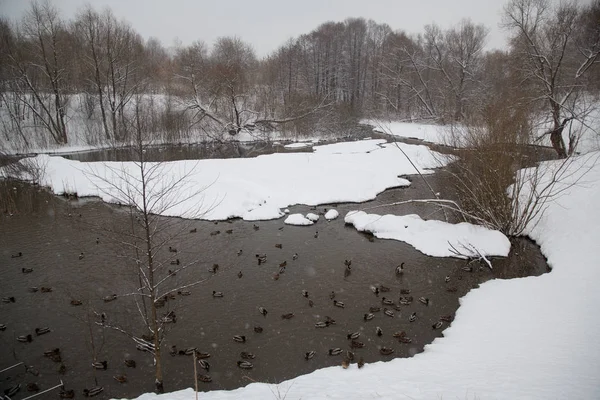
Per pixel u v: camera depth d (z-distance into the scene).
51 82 43.41
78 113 51.22
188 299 13.41
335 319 12.20
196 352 10.57
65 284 14.44
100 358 10.55
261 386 8.38
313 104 55.97
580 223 16.92
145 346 10.08
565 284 12.21
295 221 20.72
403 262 16.23
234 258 16.56
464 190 21.25
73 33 49.34
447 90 60.47
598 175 20.91
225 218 21.19
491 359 8.44
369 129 62.12
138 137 16.14
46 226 20.53
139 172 27.56
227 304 13.09
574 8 30.03
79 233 19.42
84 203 24.52
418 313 12.50
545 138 33.56
